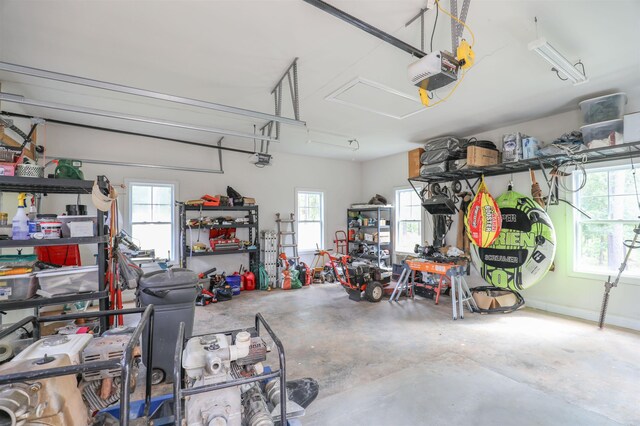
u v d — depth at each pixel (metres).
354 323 4.15
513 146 4.38
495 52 2.76
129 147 5.33
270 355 3.16
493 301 4.53
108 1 2.09
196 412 1.38
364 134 5.45
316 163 7.49
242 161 6.50
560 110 4.23
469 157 4.58
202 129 3.41
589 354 3.10
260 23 2.35
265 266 6.45
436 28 2.42
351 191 8.03
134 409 1.80
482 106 4.08
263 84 3.40
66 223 2.45
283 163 7.03
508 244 4.66
